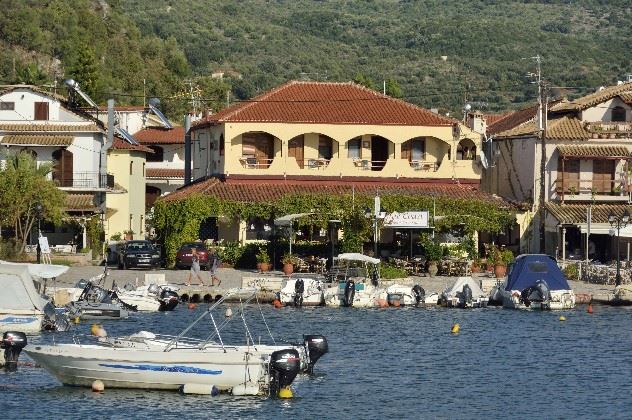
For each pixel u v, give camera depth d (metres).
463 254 127.75
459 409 66.19
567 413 65.56
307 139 137.88
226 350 69.25
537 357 81.25
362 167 137.88
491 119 180.38
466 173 139.50
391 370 76.06
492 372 76.00
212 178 138.50
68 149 141.38
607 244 138.12
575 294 109.31
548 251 139.12
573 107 144.50
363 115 137.75
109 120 144.00
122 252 126.88
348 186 136.75
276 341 84.81
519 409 66.38
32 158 136.75
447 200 128.75
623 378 74.50
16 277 84.88
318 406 66.06
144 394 67.38
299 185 135.50
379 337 88.25
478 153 140.12
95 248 136.12
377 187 137.00
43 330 85.62
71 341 80.94
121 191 146.25
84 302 94.44
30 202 128.62
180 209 127.31
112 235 149.75
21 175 129.00
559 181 140.00
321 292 106.25
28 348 68.50
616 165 140.88
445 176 139.00
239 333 88.31
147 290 100.94
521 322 97.38
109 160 153.62
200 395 67.44
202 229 131.50
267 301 106.94
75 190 141.38
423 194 133.75
